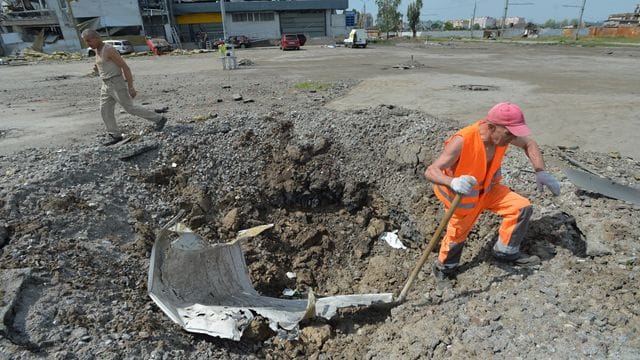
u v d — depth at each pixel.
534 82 13.89
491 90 12.33
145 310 3.11
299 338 3.28
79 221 3.86
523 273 3.21
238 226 4.76
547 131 7.86
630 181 4.75
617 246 3.34
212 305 3.46
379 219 5.00
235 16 47.22
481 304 3.01
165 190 4.97
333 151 5.62
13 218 3.70
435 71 17.56
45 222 3.69
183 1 47.03
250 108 9.14
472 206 3.02
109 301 3.07
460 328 2.83
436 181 2.81
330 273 4.56
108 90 5.70
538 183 3.07
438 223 4.35
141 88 13.15
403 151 5.20
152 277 3.23
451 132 5.32
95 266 3.40
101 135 6.91
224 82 14.40
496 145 2.83
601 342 2.47
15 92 13.15
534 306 2.84
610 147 6.78
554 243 3.49
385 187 5.16
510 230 3.11
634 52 25.81
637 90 11.96
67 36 39.00
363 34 37.16
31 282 2.94
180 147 5.63
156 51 34.44
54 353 2.45
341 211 5.27
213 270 3.77
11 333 2.52
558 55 25.09
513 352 2.54
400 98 11.05
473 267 3.50
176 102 10.14
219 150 5.67
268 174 5.46
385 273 4.21
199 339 3.03
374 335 3.22
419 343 2.82
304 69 18.98
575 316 2.71
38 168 4.86
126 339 2.71
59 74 18.97
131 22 40.44
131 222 4.23
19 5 41.25
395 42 46.38
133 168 5.12
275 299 3.78
